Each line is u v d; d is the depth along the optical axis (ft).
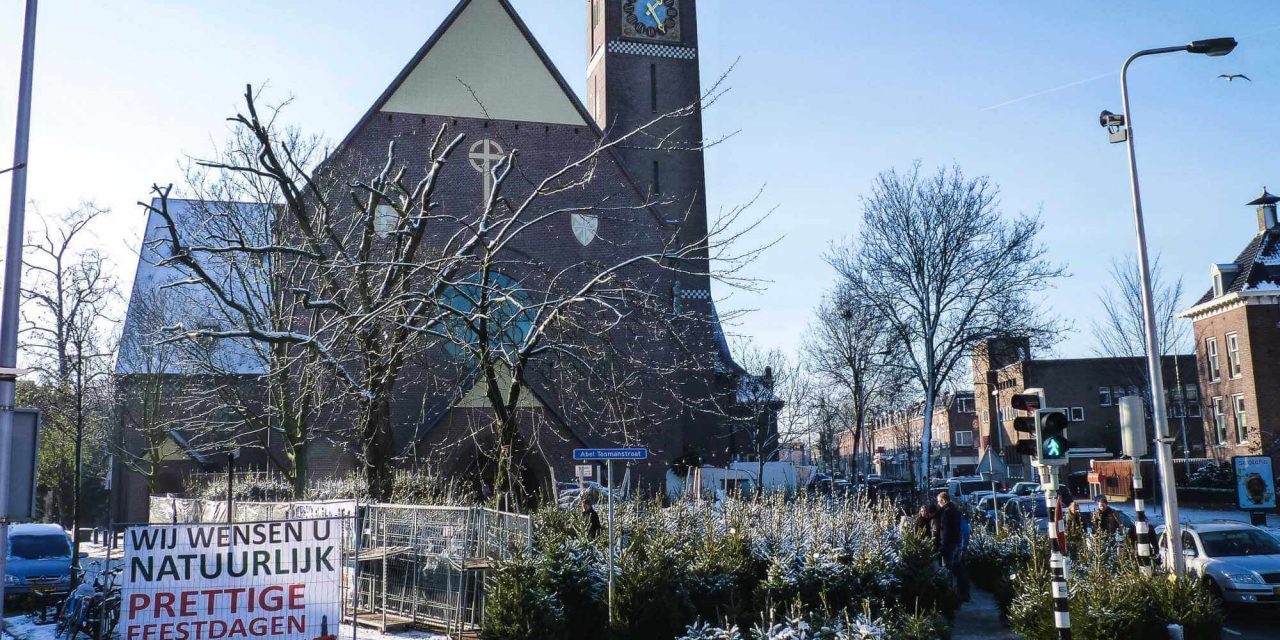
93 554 116.78
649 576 48.16
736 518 61.62
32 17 41.47
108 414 119.24
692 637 42.55
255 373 117.08
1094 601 45.75
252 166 93.45
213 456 121.49
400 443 118.93
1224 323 176.65
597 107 165.58
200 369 107.55
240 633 39.81
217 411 119.85
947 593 57.57
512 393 70.49
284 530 40.73
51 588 74.02
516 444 71.97
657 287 131.44
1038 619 47.29
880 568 56.54
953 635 54.19
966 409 343.67
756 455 193.26
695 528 63.98
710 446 152.76
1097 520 69.00
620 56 159.84
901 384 169.78
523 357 70.03
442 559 54.34
